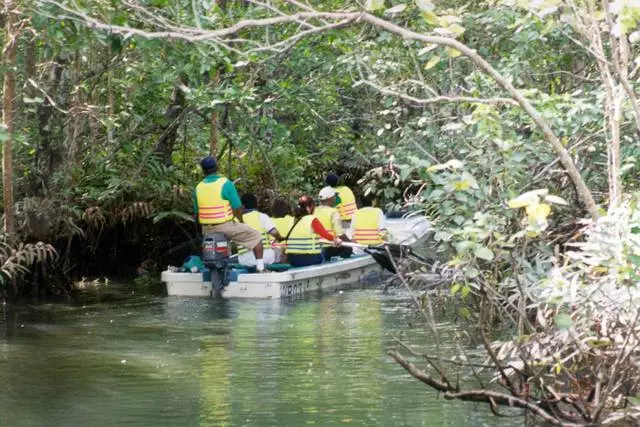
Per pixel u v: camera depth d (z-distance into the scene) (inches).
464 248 303.3
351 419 320.8
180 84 645.3
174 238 775.1
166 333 490.3
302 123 804.0
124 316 550.6
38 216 646.5
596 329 315.9
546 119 389.1
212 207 645.3
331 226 697.6
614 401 312.0
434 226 418.9
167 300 619.2
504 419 315.9
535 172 426.6
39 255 599.8
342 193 798.5
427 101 316.8
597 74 495.8
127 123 725.9
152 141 764.0
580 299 295.6
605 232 286.5
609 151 335.6
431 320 327.9
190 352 437.4
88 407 340.5
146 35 309.9
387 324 505.4
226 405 341.1
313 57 650.2
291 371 394.6
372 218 720.3
